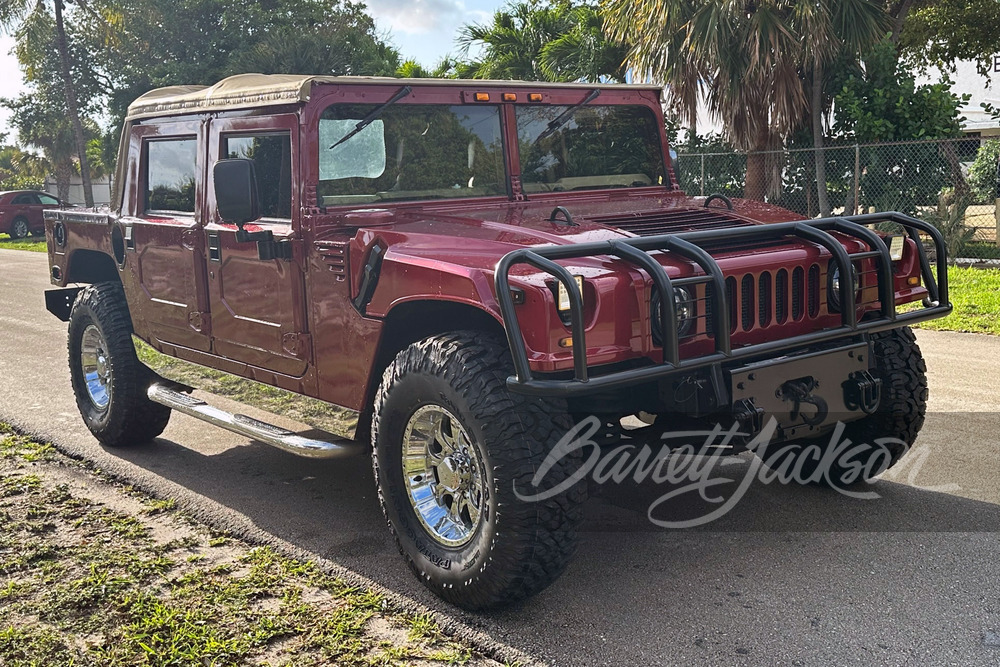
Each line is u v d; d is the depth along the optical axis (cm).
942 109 1393
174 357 515
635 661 308
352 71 2461
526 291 313
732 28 1335
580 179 481
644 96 510
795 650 311
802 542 399
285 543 418
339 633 330
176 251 491
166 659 318
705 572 374
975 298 975
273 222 423
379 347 376
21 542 424
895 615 332
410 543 365
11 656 324
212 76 2911
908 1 1555
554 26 1798
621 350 326
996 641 312
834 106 1438
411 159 425
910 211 1391
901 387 432
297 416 432
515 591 331
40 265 1853
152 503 472
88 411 590
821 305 385
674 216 420
